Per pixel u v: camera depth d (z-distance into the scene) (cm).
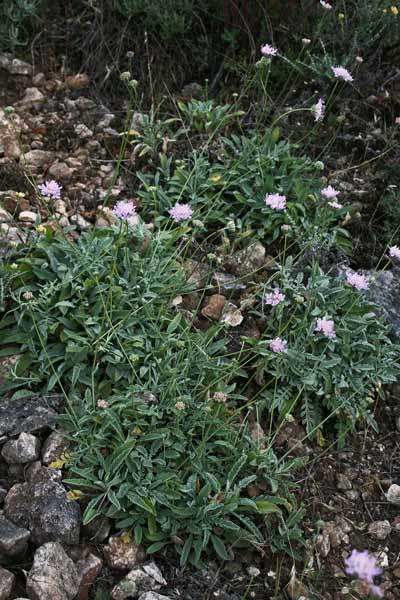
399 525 116
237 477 113
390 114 165
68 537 103
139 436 112
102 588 102
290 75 161
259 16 170
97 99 166
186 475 111
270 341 120
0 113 156
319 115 143
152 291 125
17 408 113
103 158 154
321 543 112
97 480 107
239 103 164
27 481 107
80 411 113
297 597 105
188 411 114
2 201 138
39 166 149
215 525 108
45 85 168
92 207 143
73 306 117
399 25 169
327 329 119
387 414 130
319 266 140
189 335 122
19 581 100
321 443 124
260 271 137
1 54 169
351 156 159
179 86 171
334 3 176
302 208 142
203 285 133
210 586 105
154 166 150
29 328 118
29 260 121
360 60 156
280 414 122
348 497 119
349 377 126
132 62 171
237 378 126
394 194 150
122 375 116
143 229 133
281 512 109
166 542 107
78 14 178
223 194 146
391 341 133
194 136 155
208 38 174
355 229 150
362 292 132
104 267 123
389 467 124
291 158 147
